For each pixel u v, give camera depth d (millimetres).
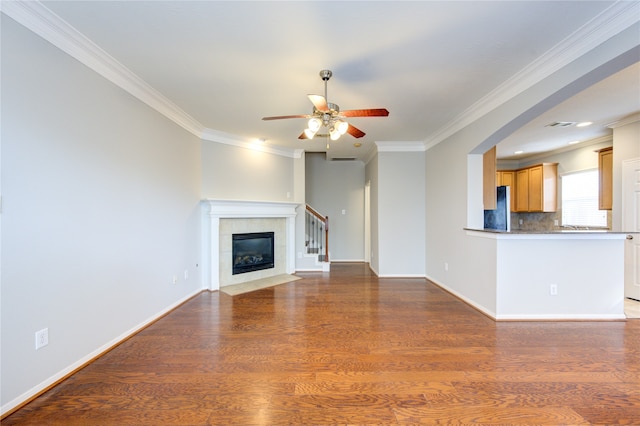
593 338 2754
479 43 2240
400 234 5383
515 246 3244
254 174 5223
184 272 3885
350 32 2105
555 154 5957
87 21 1969
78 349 2193
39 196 1907
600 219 5070
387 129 4496
